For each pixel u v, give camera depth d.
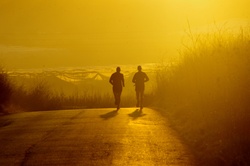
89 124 45.50
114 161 29.09
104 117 51.34
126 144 34.41
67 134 39.72
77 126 44.41
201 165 27.73
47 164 28.69
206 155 29.80
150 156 30.31
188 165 27.77
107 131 40.59
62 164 28.59
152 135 38.09
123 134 38.81
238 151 27.61
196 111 44.22
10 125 48.50
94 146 33.88
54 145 34.75
